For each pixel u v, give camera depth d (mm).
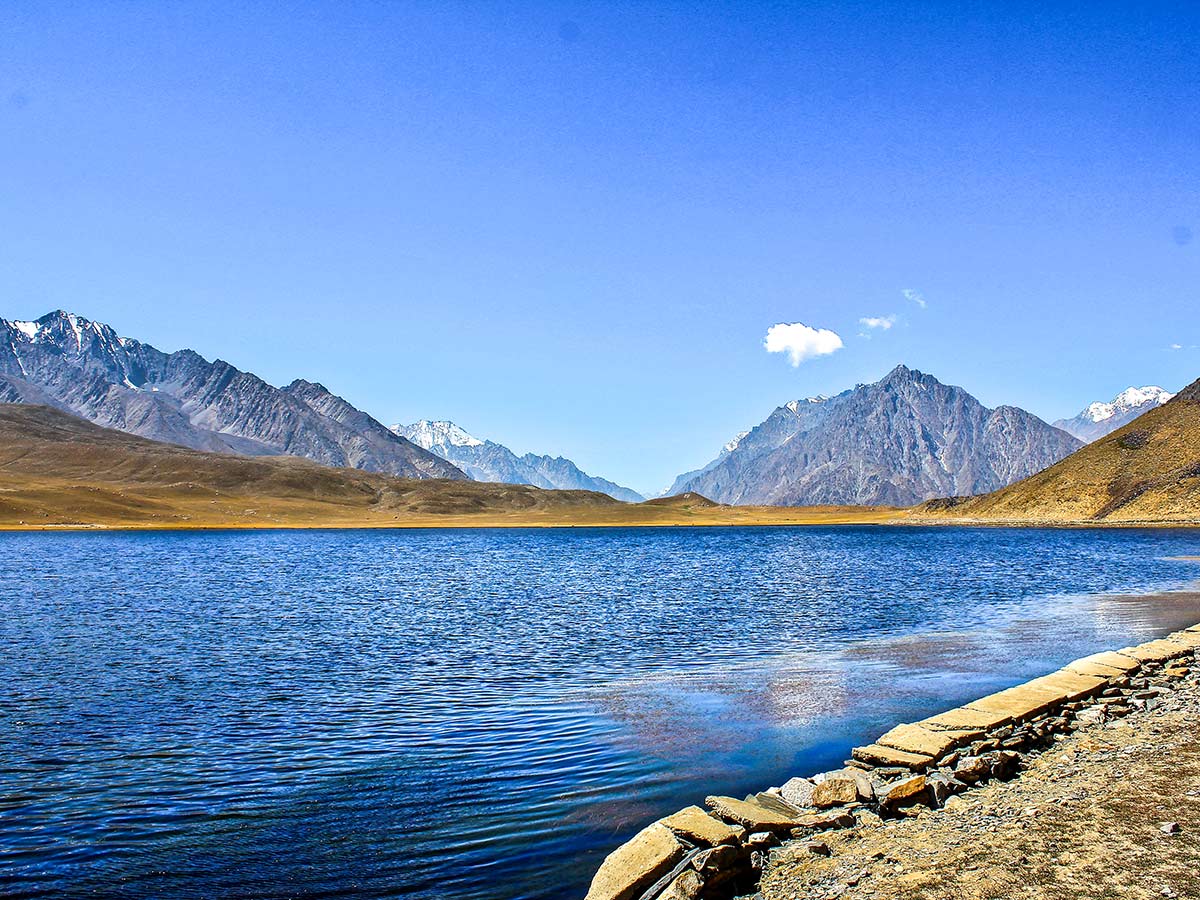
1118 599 52812
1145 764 15758
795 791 15336
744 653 33500
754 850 12633
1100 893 10320
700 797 16109
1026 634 38156
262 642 37156
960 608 49344
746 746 19719
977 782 15414
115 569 85250
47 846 14086
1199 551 110125
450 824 14867
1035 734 17781
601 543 165625
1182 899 10023
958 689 26156
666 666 30641
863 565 92625
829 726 21594
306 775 17703
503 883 12523
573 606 52188
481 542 170125
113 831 14719
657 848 12141
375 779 17375
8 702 24953
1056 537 161625
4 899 12227
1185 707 20516
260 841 14211
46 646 36000
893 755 16391
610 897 11273
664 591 62594
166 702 24891
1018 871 11156
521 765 18297
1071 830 12500
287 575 79875
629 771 17781
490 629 41375
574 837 14219
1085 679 23000
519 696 25531
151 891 12438
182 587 66000
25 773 17969
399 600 56344
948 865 11570
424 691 26359
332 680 28266
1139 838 12000
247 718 22844
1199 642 30281
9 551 117375
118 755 19297
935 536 188625
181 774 17812
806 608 50188
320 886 12516
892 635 38312
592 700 24875
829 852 12555
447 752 19344
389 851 13734
